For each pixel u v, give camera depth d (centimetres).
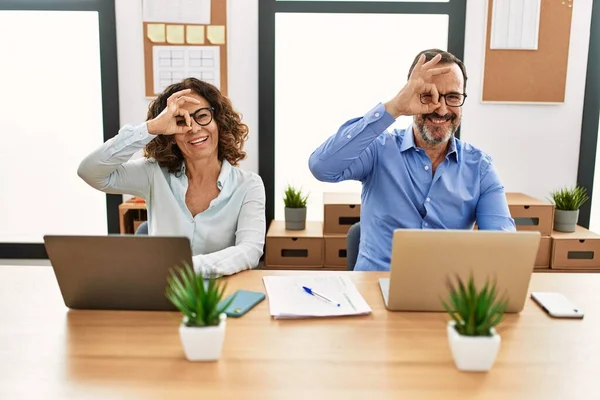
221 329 110
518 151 328
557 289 159
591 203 333
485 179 203
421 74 178
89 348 117
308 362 111
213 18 316
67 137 338
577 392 101
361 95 335
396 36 326
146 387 101
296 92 334
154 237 126
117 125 327
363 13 319
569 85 320
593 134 324
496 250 130
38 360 112
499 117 324
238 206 191
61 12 323
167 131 175
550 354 116
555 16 310
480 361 107
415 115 195
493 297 112
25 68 331
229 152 200
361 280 163
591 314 140
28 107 336
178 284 117
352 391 100
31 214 348
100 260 130
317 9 318
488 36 314
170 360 112
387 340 122
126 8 314
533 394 100
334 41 328
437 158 206
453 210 202
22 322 131
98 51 328
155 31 316
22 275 168
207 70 320
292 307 138
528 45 313
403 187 203
